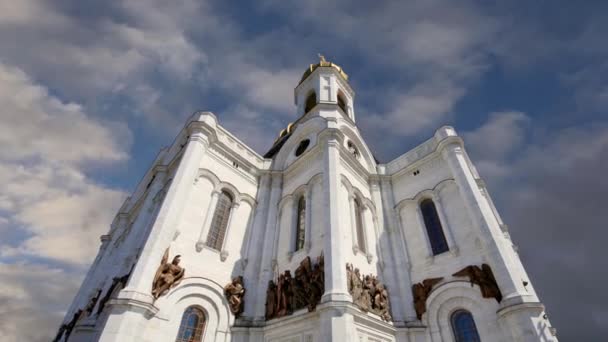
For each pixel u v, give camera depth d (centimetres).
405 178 2703
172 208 1838
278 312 1808
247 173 2656
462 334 1756
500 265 1695
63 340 2191
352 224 2141
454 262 1984
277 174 2759
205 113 2464
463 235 2056
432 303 1927
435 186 2394
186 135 2703
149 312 1466
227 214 2306
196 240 1952
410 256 2250
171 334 1563
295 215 2333
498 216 2398
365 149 3012
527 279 1973
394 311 1945
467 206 2052
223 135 2589
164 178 2452
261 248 2270
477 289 1769
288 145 3012
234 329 1791
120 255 2016
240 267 2102
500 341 1572
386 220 2514
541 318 1459
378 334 1692
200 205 2100
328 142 2320
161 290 1584
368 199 2523
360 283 1792
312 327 1549
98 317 1817
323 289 1642
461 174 2186
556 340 1420
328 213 1883
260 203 2545
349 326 1412
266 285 2030
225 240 2123
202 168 2234
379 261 2184
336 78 3878
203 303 1767
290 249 2117
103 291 1994
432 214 2362
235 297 1891
